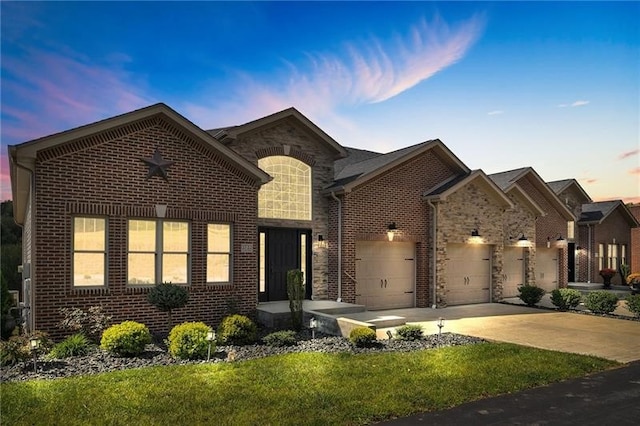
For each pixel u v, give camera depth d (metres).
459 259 18.83
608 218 29.62
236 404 6.38
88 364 8.55
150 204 11.73
